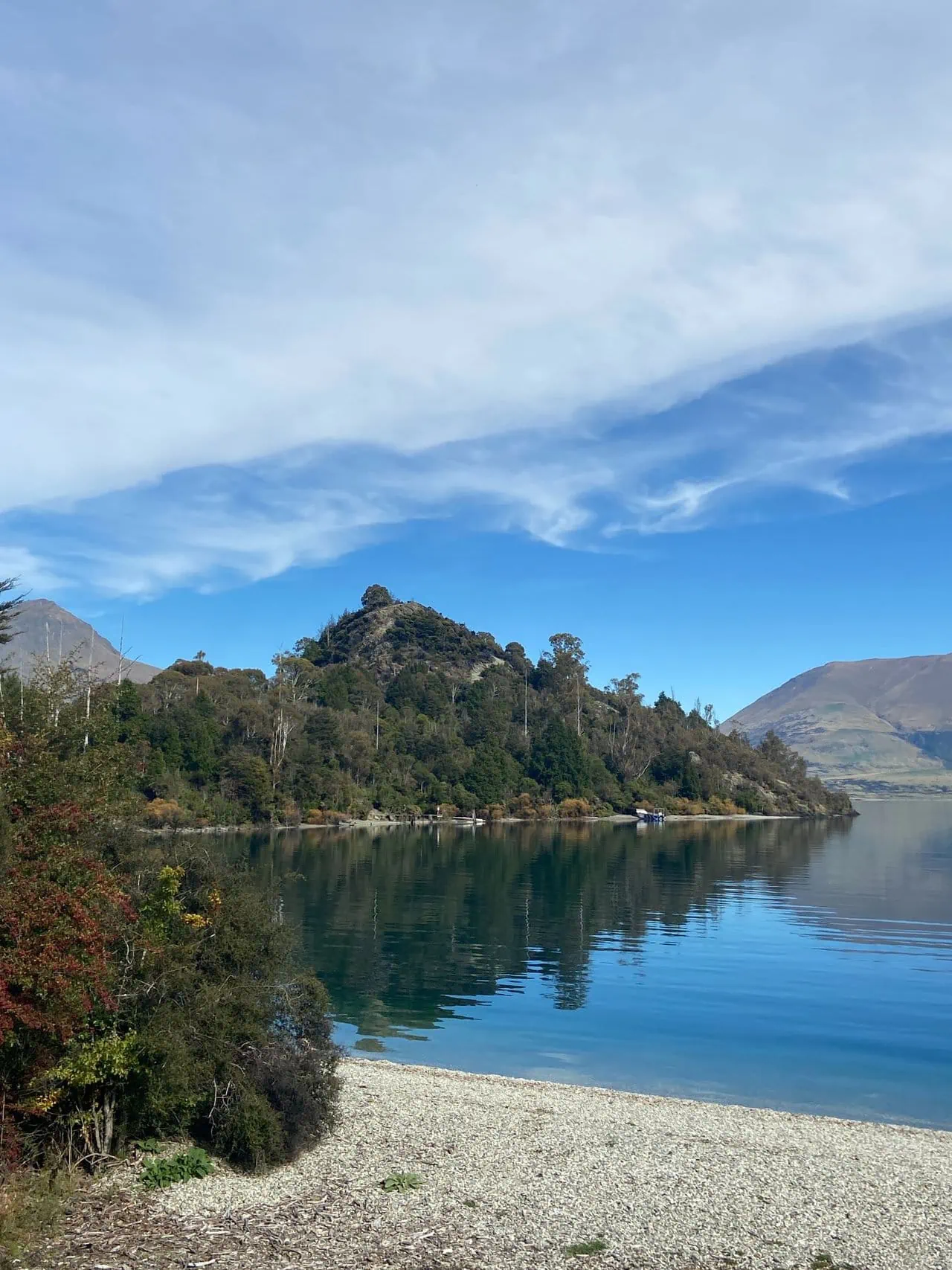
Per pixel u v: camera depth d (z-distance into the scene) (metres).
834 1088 24.53
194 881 18.30
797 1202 15.02
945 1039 29.20
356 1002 33.66
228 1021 16.19
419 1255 12.59
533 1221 13.93
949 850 115.94
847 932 51.38
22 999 13.02
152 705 148.00
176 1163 15.03
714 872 85.19
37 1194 13.03
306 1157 16.33
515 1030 29.98
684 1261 12.76
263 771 129.12
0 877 13.16
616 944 46.97
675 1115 20.78
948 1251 13.28
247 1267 11.99
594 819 173.75
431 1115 19.48
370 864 87.62
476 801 163.50
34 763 15.60
